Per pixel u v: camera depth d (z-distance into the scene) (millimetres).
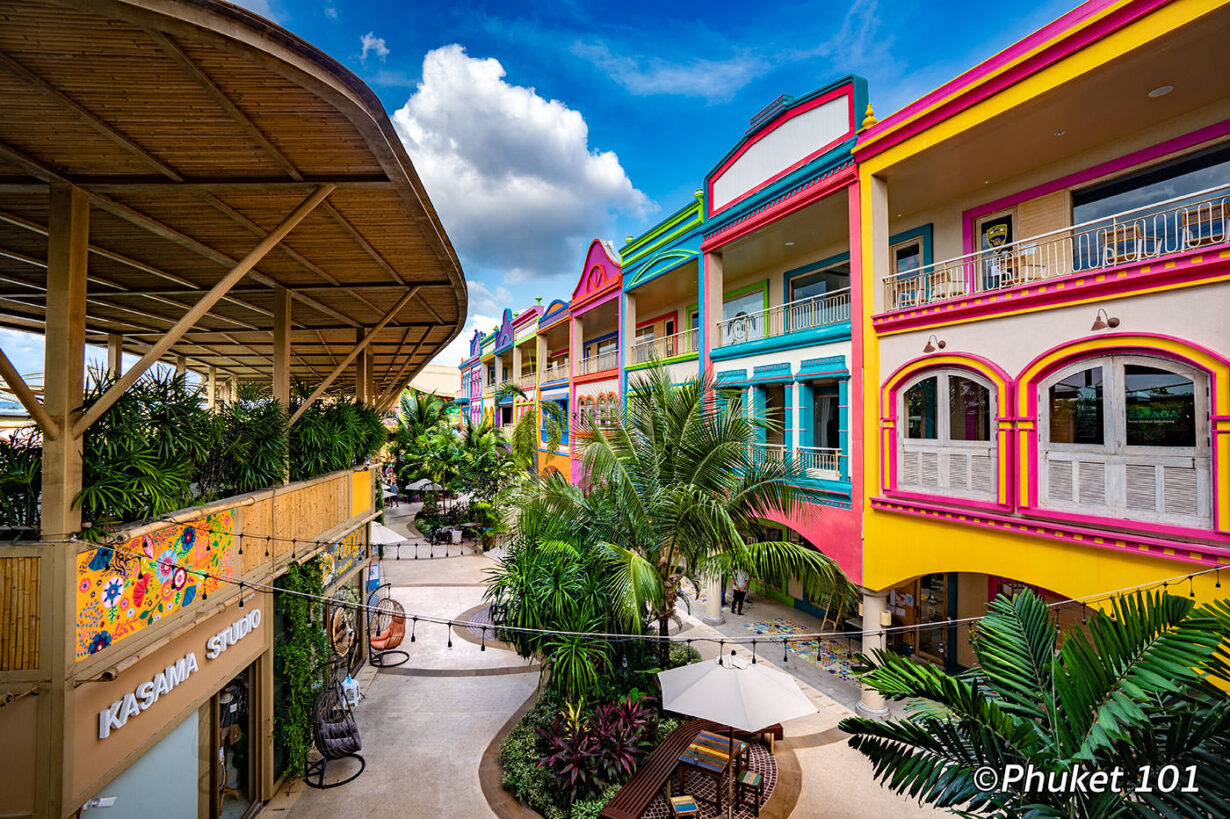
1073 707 4348
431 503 28203
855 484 10609
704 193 15773
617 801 7270
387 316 10438
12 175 5133
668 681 8164
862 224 10617
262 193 5898
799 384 12500
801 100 12391
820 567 9070
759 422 10016
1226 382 6152
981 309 8500
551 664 9164
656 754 8359
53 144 4781
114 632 5137
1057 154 9641
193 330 13539
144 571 5527
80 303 5203
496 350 40688
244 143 4945
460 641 14039
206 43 3457
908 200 11664
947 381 9078
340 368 10453
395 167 5270
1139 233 8914
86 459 5000
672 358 17047
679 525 9391
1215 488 6230
